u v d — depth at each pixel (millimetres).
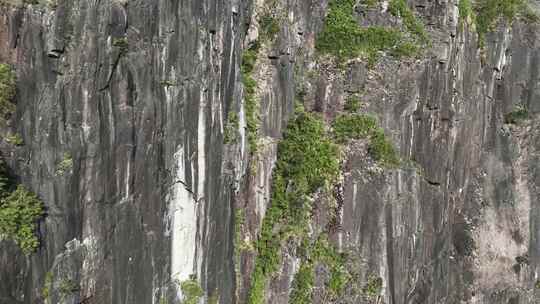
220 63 23188
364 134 31344
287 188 29234
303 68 32500
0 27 16953
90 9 18062
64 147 18219
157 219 21078
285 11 29281
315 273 29219
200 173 22547
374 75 32562
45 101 17797
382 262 31125
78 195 18625
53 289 18391
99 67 18438
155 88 20125
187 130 21562
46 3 17594
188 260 22719
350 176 30469
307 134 30422
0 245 17031
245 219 27312
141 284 20844
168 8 20156
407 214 32344
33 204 17719
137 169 20031
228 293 25328
